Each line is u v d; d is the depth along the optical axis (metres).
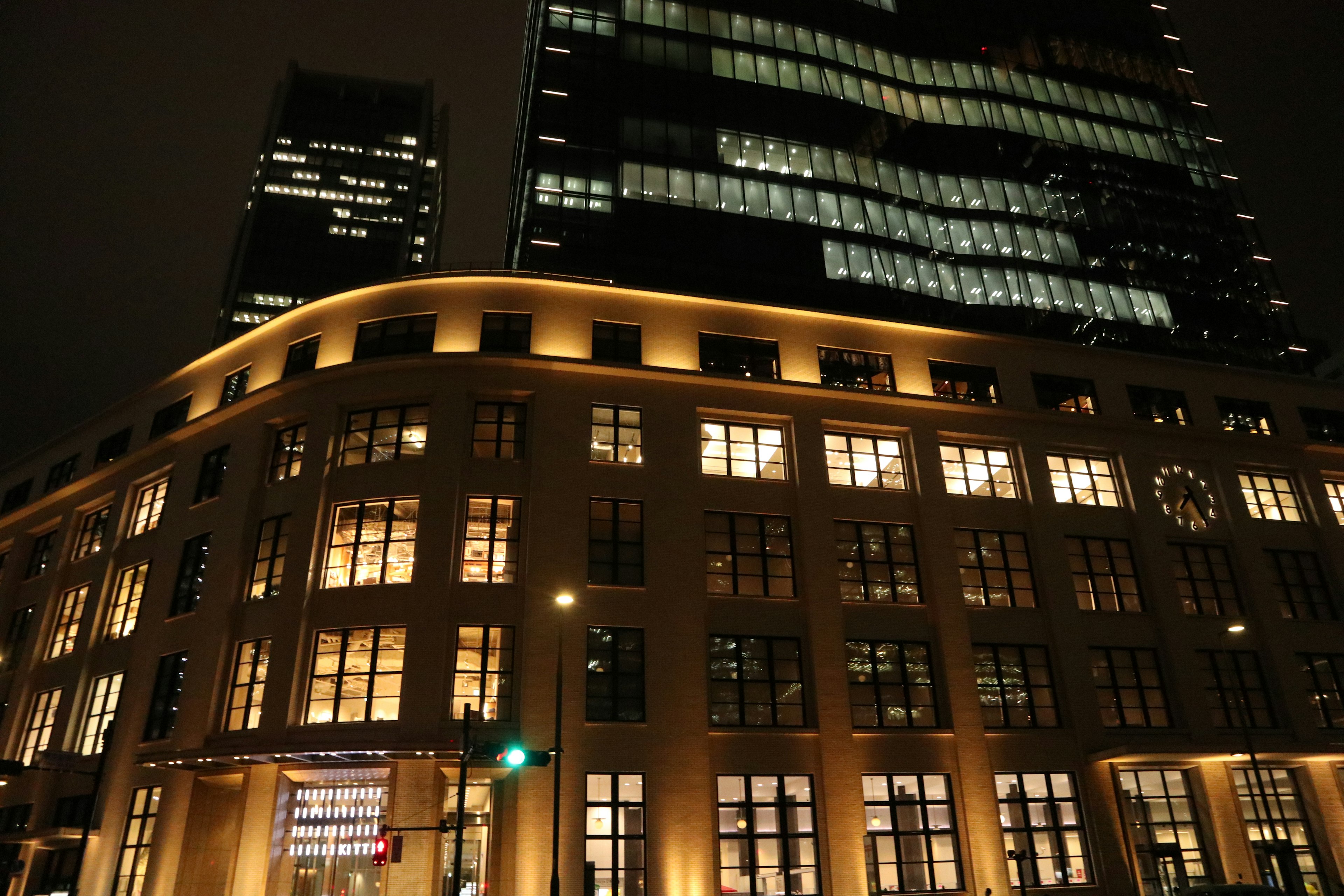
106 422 48.06
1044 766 35.62
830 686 34.44
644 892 29.67
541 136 50.72
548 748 30.50
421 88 149.75
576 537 34.06
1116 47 69.56
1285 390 49.97
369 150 142.62
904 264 52.97
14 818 39.22
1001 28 66.69
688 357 39.41
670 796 30.95
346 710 30.98
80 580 43.75
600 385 37.34
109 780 35.16
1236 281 61.12
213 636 33.88
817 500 37.94
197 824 32.22
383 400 36.41
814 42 59.62
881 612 36.81
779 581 36.47
